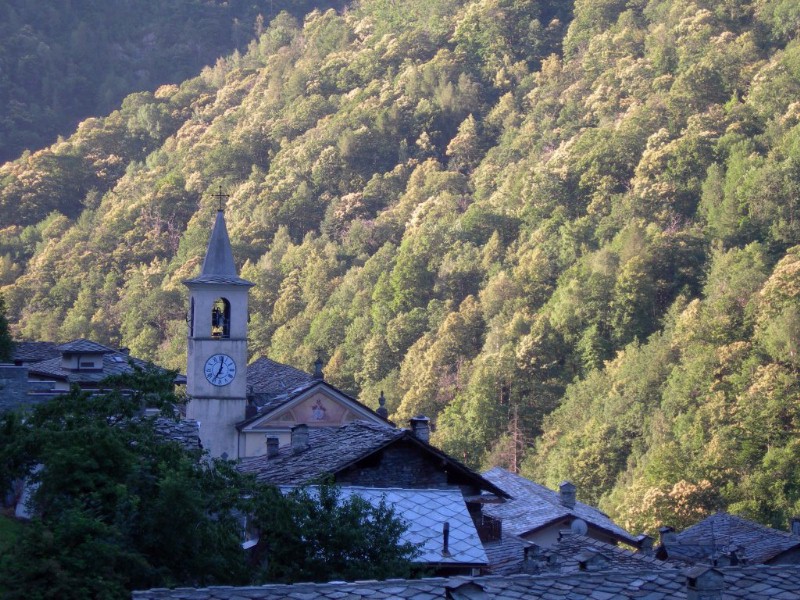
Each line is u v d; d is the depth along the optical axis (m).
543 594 37.00
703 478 147.88
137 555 45.56
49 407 56.59
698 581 35.97
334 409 104.25
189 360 106.56
